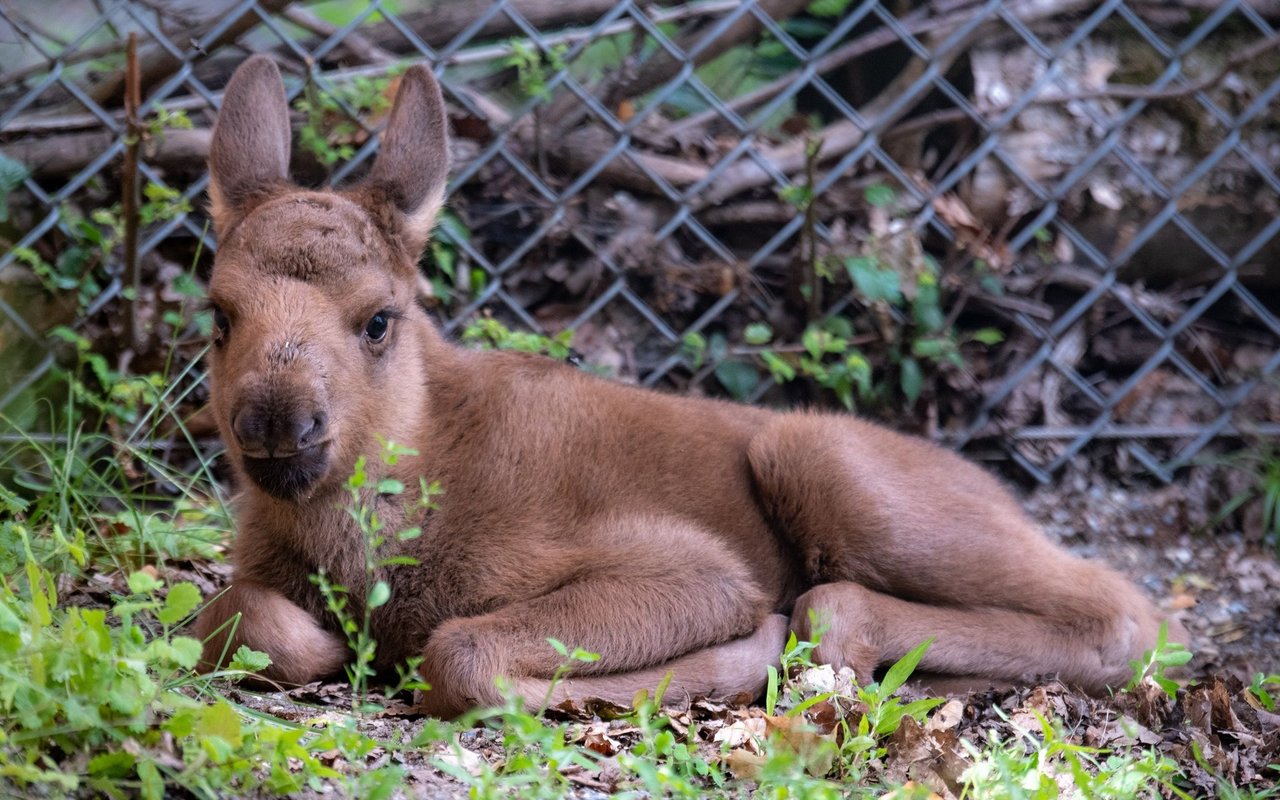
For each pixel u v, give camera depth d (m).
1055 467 12.26
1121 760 6.57
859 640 7.99
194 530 9.64
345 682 7.90
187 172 11.74
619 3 12.52
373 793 5.20
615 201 12.36
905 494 8.51
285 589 8.08
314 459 7.20
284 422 6.95
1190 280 13.08
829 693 6.95
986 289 12.45
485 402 8.29
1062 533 11.87
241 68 8.49
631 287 12.34
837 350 11.82
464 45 12.77
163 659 5.72
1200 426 12.57
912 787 6.12
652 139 12.59
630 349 12.23
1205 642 10.23
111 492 9.75
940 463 8.95
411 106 8.31
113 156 11.42
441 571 7.98
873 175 12.68
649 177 12.07
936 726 6.96
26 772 4.77
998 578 8.45
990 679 8.20
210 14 12.11
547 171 12.34
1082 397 12.76
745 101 12.77
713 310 12.06
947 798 6.25
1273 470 11.85
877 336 12.29
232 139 8.35
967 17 12.80
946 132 13.04
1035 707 7.47
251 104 8.45
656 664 7.75
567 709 7.20
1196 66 13.16
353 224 7.70
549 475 8.19
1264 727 7.58
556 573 7.93
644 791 6.00
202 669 7.63
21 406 10.84
